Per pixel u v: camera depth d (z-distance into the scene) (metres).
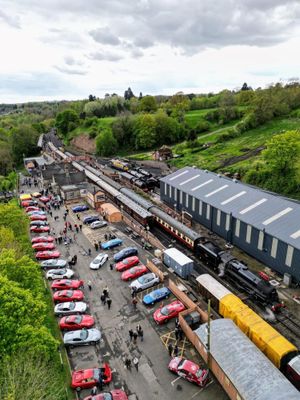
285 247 44.59
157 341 35.16
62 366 31.88
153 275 45.38
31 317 29.62
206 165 105.12
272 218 49.62
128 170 107.06
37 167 123.19
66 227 65.12
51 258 53.25
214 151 121.94
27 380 23.92
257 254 50.53
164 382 30.12
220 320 33.75
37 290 35.84
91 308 40.78
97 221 65.44
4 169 129.62
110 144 150.38
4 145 138.38
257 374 26.59
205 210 61.59
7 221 53.56
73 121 198.12
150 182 89.12
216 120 173.50
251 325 33.50
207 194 63.19
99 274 48.38
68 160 125.88
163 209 72.75
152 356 33.19
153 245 56.81
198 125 163.75
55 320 39.28
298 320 37.94
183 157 122.06
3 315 27.67
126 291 44.12
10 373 23.17
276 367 29.03
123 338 35.69
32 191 94.81
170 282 43.44
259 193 57.50
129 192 78.31
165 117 160.62
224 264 45.66
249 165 92.81
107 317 39.09
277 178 78.81
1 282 30.00
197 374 29.47
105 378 30.00
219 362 28.77
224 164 102.75
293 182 75.38
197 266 50.00
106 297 42.59
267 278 45.66
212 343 30.77
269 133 127.81
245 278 42.09
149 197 82.38
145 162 124.19
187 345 34.41
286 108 147.00
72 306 39.91
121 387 29.72
